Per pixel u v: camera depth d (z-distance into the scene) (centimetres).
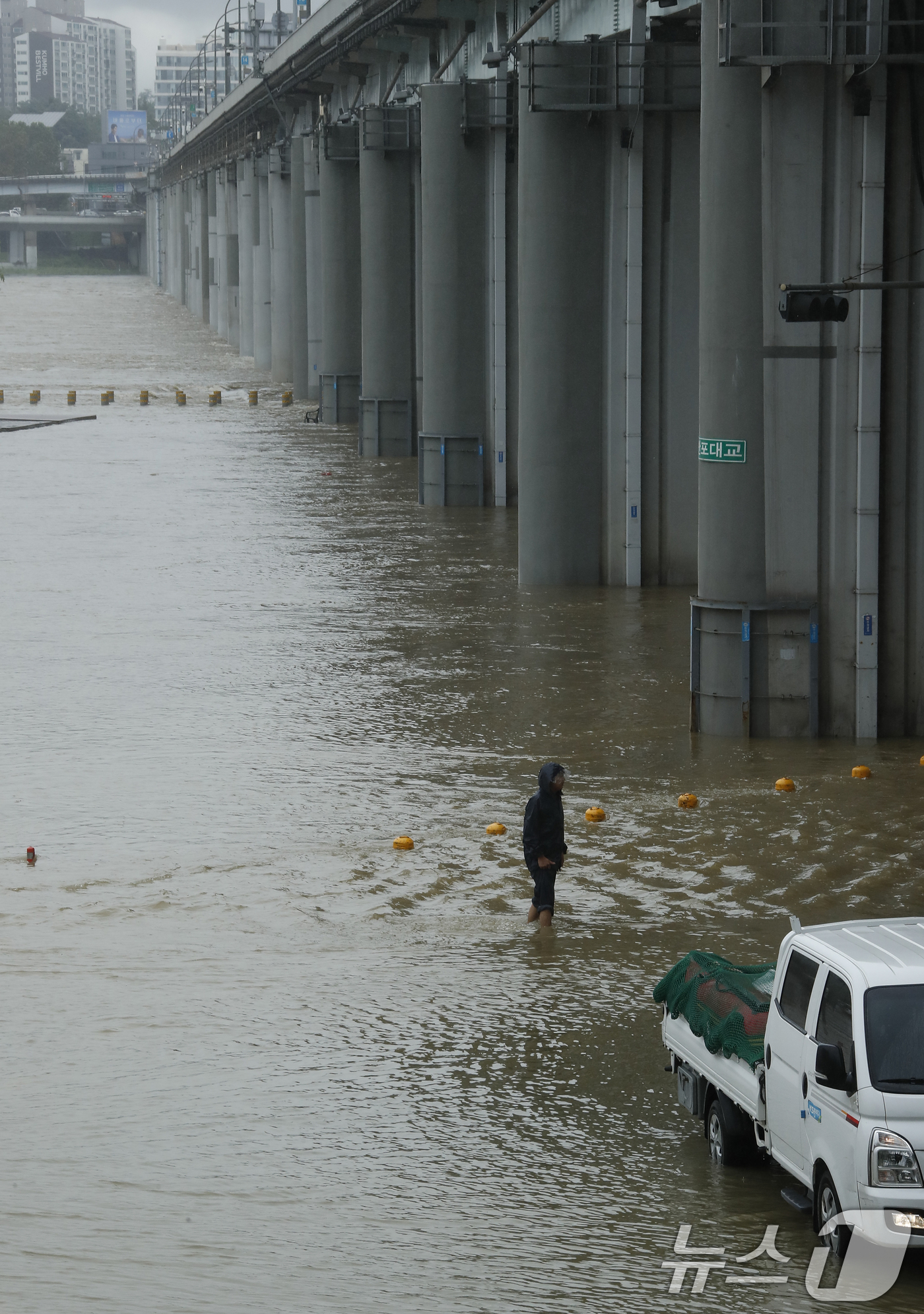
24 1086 2252
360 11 10788
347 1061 2339
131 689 4912
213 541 8000
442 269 9131
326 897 3086
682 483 6619
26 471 10988
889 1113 1689
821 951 1875
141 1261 1752
